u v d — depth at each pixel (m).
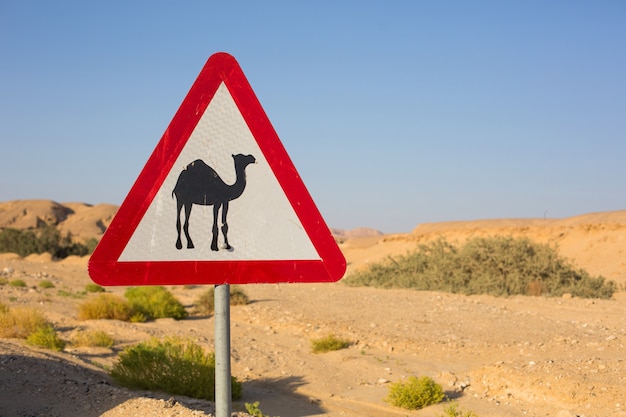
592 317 18.94
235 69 3.00
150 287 21.44
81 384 8.62
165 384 9.92
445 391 11.01
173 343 12.16
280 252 2.98
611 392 9.69
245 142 2.99
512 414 9.49
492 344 14.47
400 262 33.94
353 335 15.91
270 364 13.21
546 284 27.50
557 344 14.16
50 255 64.44
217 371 2.86
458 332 16.09
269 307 21.36
